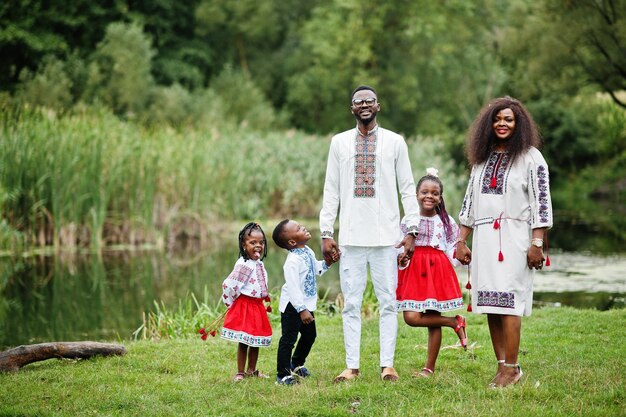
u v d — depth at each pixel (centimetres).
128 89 2692
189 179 1667
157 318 852
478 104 3291
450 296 531
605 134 3269
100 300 1030
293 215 2095
